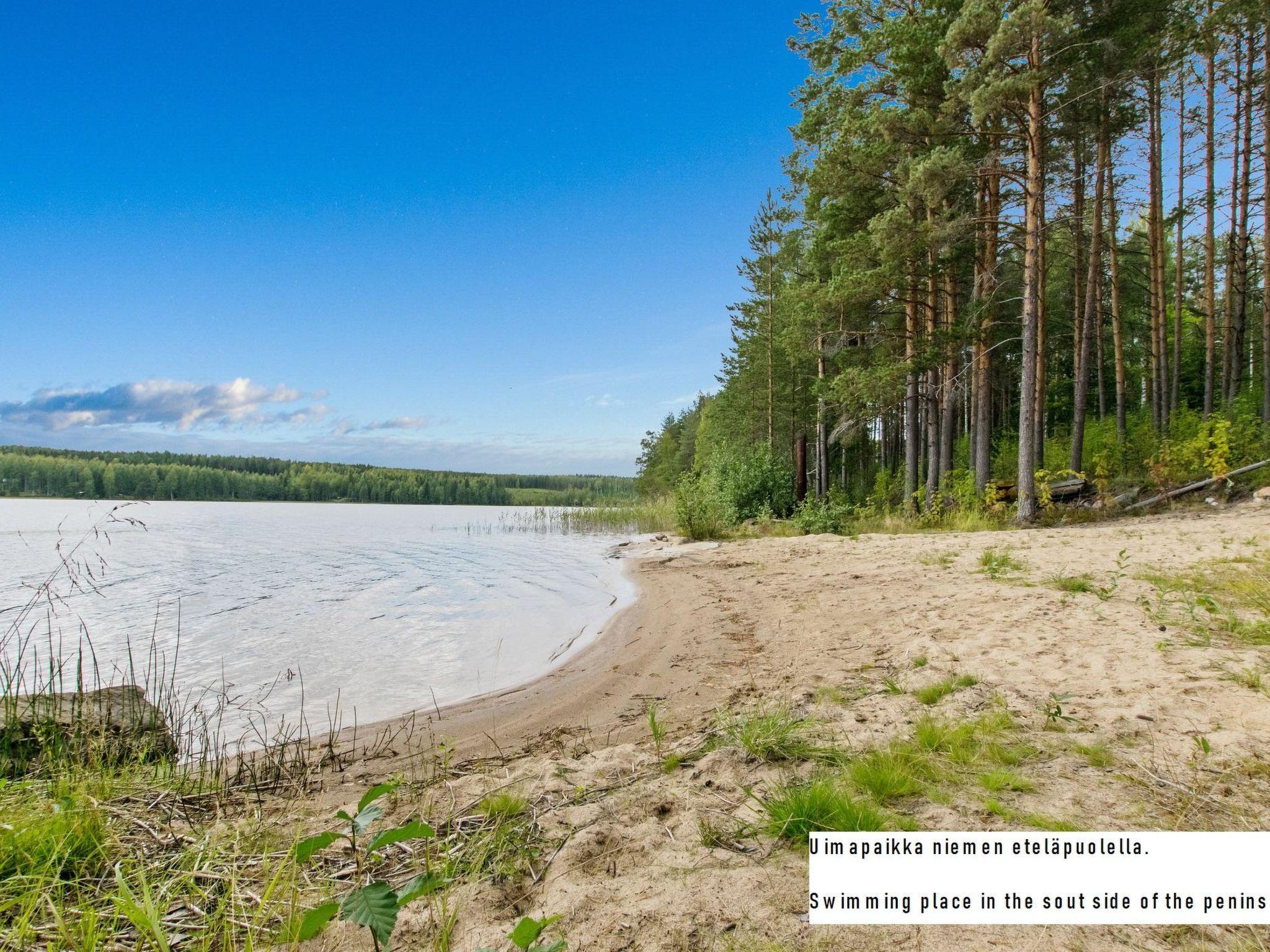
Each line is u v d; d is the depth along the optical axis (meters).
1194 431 16.56
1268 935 1.86
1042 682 4.21
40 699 4.46
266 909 2.25
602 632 8.38
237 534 27.73
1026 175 15.16
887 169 17.38
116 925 2.09
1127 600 6.26
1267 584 6.01
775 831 2.61
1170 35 14.38
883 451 35.31
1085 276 22.77
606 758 3.83
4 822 2.59
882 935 1.94
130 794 3.40
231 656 7.57
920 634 5.97
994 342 19.45
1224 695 3.61
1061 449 20.34
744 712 4.41
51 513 42.03
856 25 17.89
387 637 8.45
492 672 6.81
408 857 2.66
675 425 67.50
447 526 34.09
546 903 2.25
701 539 18.73
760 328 31.73
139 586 12.89
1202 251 28.14
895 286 17.47
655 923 2.07
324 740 4.82
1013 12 13.08
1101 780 2.80
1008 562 8.92
